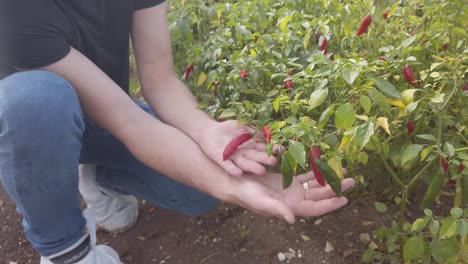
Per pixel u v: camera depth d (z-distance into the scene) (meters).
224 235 0.79
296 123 0.55
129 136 0.58
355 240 0.78
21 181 0.54
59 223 0.58
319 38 0.79
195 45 0.96
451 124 0.72
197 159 0.57
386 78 0.67
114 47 0.67
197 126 0.63
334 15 0.84
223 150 0.57
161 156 0.58
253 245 0.77
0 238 0.82
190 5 1.04
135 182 0.73
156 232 0.82
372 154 0.77
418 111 0.67
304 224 0.80
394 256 0.72
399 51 0.67
